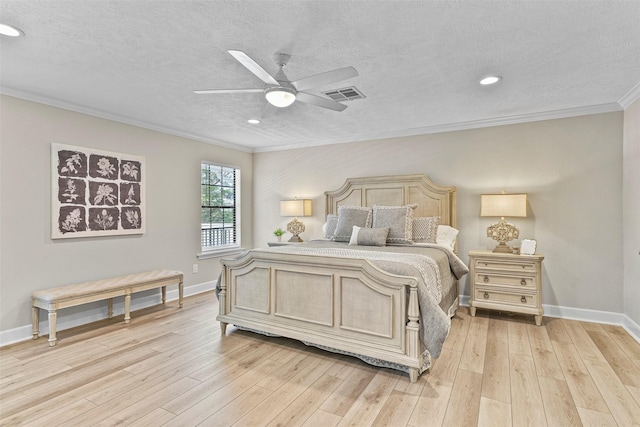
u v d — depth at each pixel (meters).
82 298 3.20
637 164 3.09
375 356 2.42
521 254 3.65
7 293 3.03
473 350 2.85
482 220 4.14
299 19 1.92
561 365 2.56
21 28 2.01
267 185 5.82
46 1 1.74
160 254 4.39
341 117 3.94
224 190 5.52
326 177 5.25
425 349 2.42
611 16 1.88
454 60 2.45
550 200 3.79
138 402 2.08
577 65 2.53
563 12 1.85
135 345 2.98
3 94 2.99
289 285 2.89
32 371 2.49
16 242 3.09
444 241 3.97
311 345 2.94
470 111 3.71
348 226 4.21
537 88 3.01
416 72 2.66
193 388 2.25
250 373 2.46
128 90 3.05
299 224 5.29
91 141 3.64
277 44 2.21
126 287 3.56
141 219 4.13
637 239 3.11
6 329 3.02
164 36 2.11
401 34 2.09
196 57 2.40
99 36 2.11
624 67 2.57
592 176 3.60
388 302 2.43
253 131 4.64
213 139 5.12
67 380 2.36
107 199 3.77
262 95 3.17
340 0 1.74
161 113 3.77
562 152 3.73
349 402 2.08
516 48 2.27
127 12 1.85
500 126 4.05
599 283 3.57
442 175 4.38
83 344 3.00
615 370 2.47
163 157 4.43
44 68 2.58
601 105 3.50
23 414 1.95
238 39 2.15
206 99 3.30
